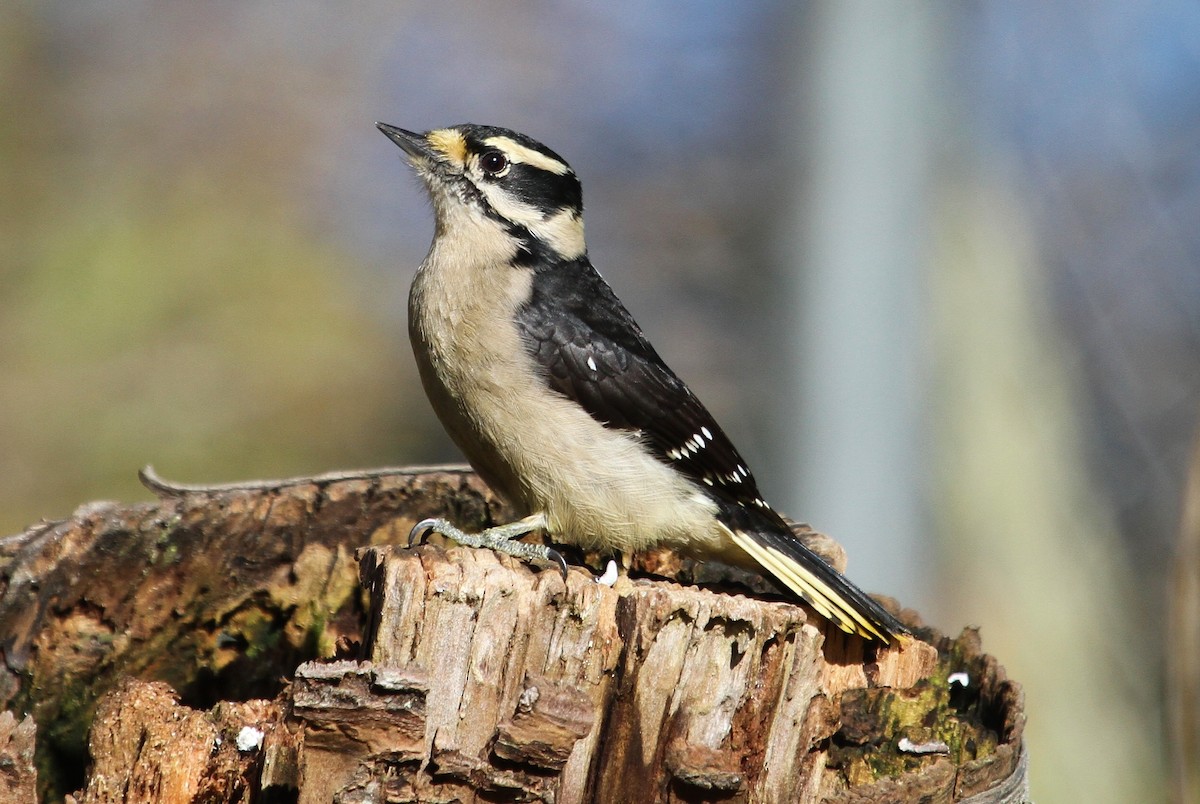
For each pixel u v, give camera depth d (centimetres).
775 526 729
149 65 2239
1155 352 1521
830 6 1488
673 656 564
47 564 747
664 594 564
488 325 700
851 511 1446
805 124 1516
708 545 723
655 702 564
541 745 531
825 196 1497
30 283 1847
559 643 555
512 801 536
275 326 1878
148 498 1580
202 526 780
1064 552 1445
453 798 529
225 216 2028
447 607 546
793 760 596
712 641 570
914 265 1485
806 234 1511
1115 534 1466
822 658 615
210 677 791
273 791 535
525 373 695
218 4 2277
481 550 598
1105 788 1323
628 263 1727
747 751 588
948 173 1521
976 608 1413
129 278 1873
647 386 711
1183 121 1537
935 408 1473
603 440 702
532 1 2106
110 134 2145
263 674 796
